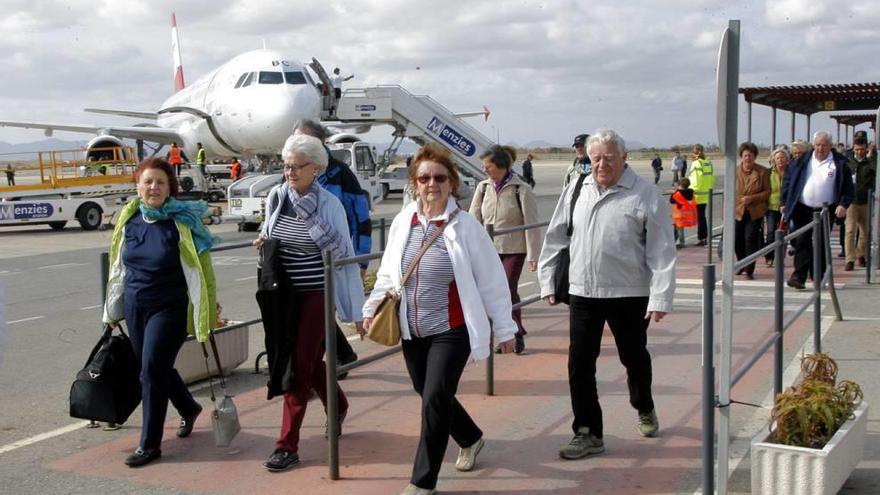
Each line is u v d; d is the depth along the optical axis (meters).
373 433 5.62
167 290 5.07
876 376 6.62
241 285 13.16
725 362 4.07
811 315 9.12
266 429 5.80
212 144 31.53
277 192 5.02
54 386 7.23
